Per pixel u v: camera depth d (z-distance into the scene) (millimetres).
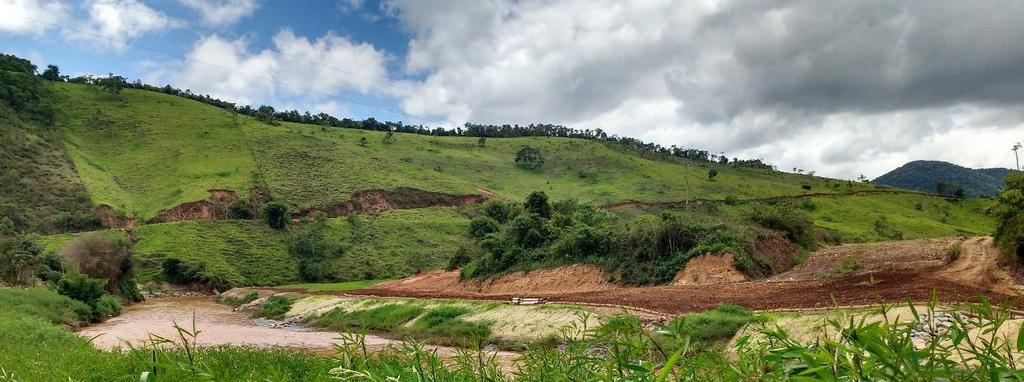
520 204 84688
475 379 4504
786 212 43344
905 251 34281
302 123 136875
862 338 1871
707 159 145875
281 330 32469
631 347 2871
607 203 90812
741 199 92250
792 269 35844
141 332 29766
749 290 26516
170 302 54031
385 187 95875
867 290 22000
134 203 82188
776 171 131000
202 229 74688
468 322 25359
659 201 92312
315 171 98688
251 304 46062
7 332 17047
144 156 97438
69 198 77750
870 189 102812
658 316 20766
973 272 26703
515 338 22375
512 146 136375
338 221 83875
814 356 1934
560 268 40875
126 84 133750
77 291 36812
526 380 4305
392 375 3504
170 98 124188
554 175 116312
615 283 36719
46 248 63281
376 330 28984
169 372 3746
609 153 127188
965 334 2111
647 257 37000
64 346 15430
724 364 2861
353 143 119812
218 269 66062
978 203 94812
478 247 51938
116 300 42719
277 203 79312
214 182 87812
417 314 29406
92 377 7301
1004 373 1949
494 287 43094
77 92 117312
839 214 85062
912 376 1803
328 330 32000
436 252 79812
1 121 88750
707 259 34312
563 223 46062
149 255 66188
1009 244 27078
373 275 72188
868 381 1853
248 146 104812
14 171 77500
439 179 105062
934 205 94250
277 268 69938
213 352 10805
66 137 96812
